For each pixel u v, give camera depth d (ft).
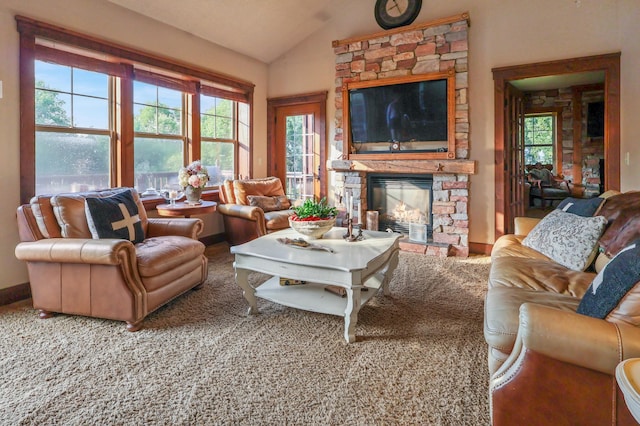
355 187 16.43
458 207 14.39
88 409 5.35
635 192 7.39
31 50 9.77
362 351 6.98
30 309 9.09
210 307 9.14
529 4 13.15
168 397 5.63
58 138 10.91
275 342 7.35
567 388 3.82
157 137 13.92
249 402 5.50
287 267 7.74
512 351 4.42
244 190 15.57
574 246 7.25
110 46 11.58
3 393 5.72
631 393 2.54
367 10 16.16
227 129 17.25
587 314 4.25
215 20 14.26
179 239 9.84
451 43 14.03
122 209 9.35
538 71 13.06
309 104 17.98
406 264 13.08
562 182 23.81
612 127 12.11
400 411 5.28
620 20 11.94
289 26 16.46
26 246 8.26
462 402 5.46
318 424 5.03
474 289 10.41
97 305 8.02
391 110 15.40
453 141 14.25
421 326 8.02
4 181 9.43
